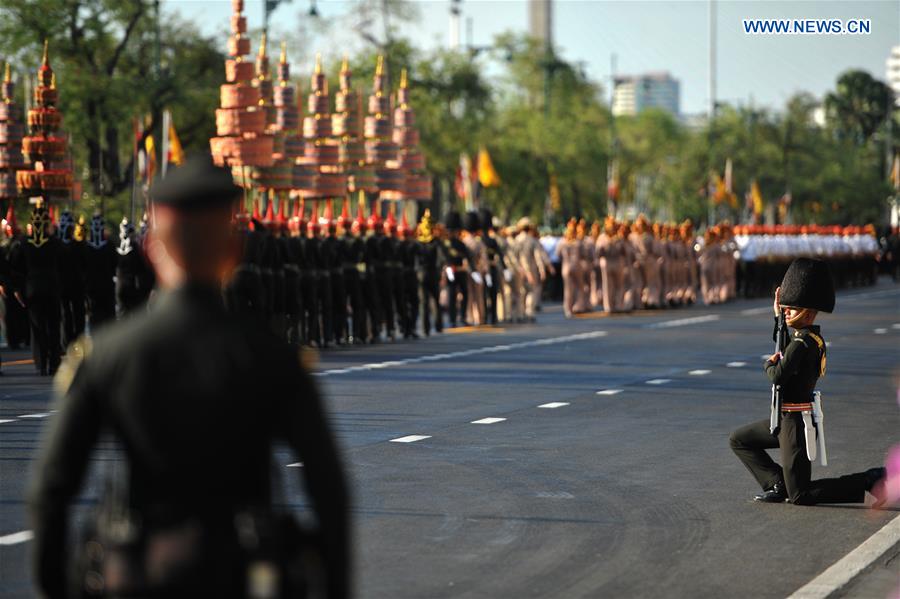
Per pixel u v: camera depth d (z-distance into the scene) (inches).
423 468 1738.4
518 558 1248.8
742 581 1172.5
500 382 2800.2
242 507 530.3
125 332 539.5
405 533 1349.7
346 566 533.3
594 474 1705.2
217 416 527.2
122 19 7130.9
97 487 1499.8
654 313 5723.4
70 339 3139.8
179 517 525.7
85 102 6870.1
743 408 2402.8
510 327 4675.2
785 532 1374.3
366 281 3870.6
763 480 1533.0
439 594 1114.1
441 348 3710.6
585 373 3014.3
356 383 2753.4
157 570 516.7
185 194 542.0
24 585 1119.6
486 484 1627.7
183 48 7711.6
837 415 2332.7
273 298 3348.9
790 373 1470.2
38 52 6904.5
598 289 5600.4
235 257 557.3
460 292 4722.0
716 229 6702.8
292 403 538.3
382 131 5639.8
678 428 2137.1
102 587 525.7
